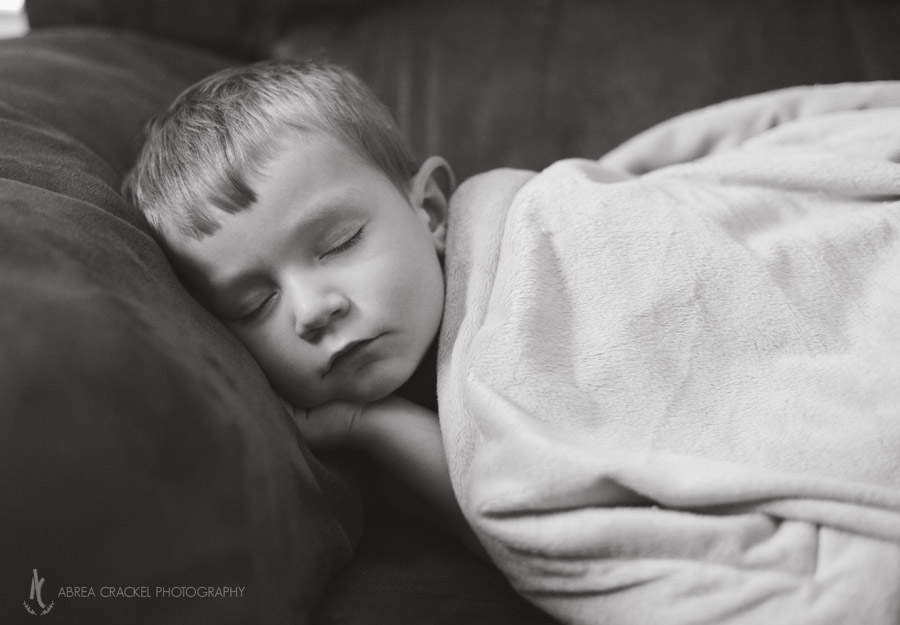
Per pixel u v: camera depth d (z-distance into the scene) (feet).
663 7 4.17
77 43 3.72
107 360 1.55
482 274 2.51
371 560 2.25
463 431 2.16
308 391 2.42
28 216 1.79
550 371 2.11
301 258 2.36
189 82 4.01
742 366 2.08
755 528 1.79
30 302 1.57
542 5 4.31
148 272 1.99
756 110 3.33
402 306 2.40
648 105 4.00
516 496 1.92
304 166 2.42
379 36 4.41
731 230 2.39
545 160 4.01
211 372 1.80
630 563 1.82
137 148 3.05
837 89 3.31
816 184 2.52
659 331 2.13
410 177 2.87
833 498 1.78
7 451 1.41
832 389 1.99
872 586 1.71
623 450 1.95
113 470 1.46
